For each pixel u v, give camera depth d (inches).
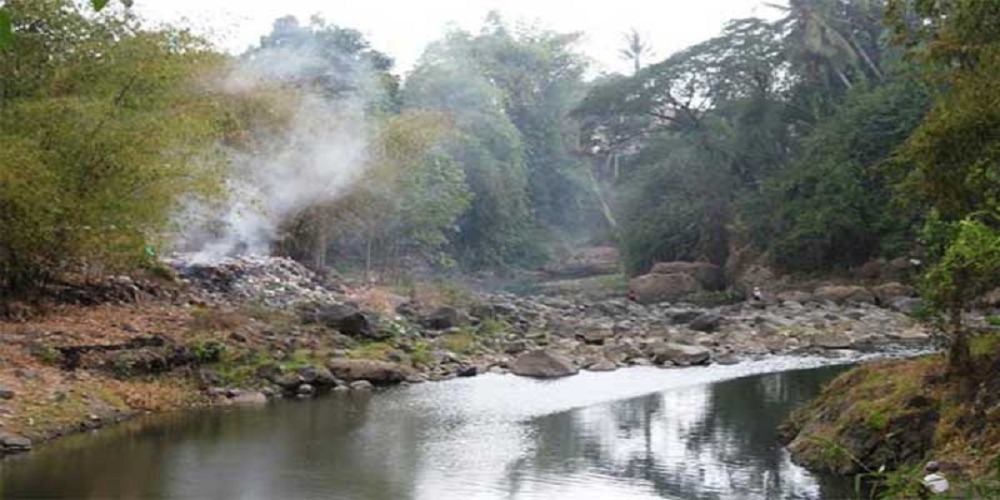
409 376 745.0
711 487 425.7
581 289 1956.2
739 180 1908.2
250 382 664.4
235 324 761.6
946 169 483.2
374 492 414.9
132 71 720.3
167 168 718.5
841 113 1635.1
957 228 448.5
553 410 624.4
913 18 1149.7
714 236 1889.8
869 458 428.5
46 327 666.2
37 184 619.2
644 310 1368.1
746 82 2006.6
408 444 515.8
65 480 422.3
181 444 502.0
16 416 509.4
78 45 705.6
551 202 2699.3
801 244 1573.6
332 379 697.0
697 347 908.6
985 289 425.7
